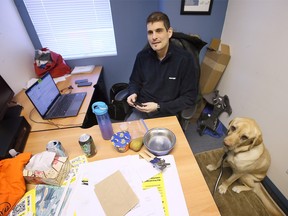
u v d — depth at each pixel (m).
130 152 0.86
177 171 0.76
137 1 1.89
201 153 1.76
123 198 0.65
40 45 2.03
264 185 1.48
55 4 1.82
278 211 1.27
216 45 1.92
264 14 1.34
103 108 0.87
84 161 0.82
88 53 2.16
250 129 1.09
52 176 0.71
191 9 1.75
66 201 0.66
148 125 1.04
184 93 1.38
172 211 0.62
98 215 0.62
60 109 1.28
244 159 1.18
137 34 2.09
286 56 1.20
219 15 1.82
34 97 1.16
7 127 0.95
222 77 1.95
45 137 1.01
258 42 1.43
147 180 0.72
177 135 0.95
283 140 1.29
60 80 1.82
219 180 1.49
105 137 0.95
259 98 1.48
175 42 1.39
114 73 2.32
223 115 2.00
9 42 1.59
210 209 0.62
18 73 1.65
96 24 2.00
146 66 1.43
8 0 1.66
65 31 1.99
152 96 1.49
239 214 1.27
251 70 1.53
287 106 1.23
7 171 0.73
